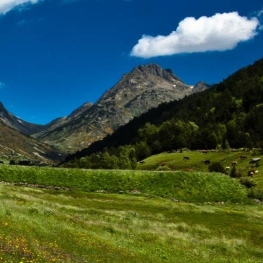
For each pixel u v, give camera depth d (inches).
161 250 1507.1
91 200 2755.9
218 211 2891.2
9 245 815.1
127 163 7706.7
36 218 1382.9
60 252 932.0
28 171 3363.7
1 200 1748.3
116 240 1456.7
